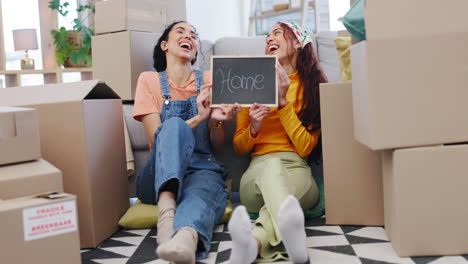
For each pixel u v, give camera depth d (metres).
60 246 1.33
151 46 2.55
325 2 4.48
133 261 1.57
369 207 1.84
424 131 1.45
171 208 1.67
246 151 2.17
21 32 4.58
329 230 1.81
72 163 1.71
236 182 2.43
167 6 2.71
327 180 1.87
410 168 1.45
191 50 2.23
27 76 4.77
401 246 1.46
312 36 2.65
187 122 2.03
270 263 1.49
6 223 1.25
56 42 4.81
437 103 1.44
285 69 2.18
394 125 1.45
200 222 1.55
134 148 2.49
